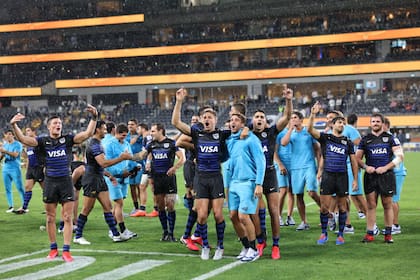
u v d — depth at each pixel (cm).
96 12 6488
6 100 6750
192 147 857
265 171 816
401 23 5594
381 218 1197
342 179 894
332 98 5450
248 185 776
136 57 6588
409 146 4919
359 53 6044
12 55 6606
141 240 965
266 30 6178
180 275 701
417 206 1417
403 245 884
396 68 5459
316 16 6056
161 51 6234
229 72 5956
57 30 6538
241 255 796
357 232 1015
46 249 894
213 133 795
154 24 6316
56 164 804
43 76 6600
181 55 6506
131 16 6344
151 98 6375
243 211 770
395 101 5200
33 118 5931
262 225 848
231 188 789
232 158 786
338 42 5725
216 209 795
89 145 912
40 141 803
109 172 1011
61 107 6219
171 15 6259
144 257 818
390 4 5588
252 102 5569
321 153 954
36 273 726
